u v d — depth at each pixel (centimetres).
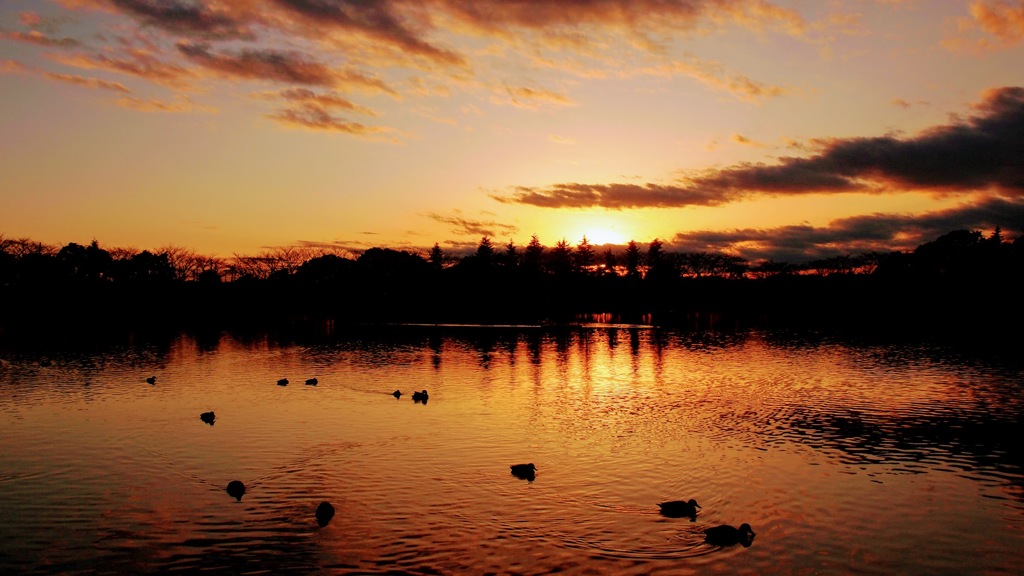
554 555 1962
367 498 2405
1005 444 3159
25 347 7600
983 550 2019
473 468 2766
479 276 17425
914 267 15275
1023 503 2392
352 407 4019
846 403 4197
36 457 2889
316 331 10325
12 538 2052
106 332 9894
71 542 2023
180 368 5847
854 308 15362
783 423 3609
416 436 3284
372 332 10169
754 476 2683
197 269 16262
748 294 18888
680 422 3631
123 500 2369
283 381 4866
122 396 4384
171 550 1975
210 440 3189
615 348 7750
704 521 2220
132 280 14525
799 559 1952
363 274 17350
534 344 8269
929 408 4025
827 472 2739
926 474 2716
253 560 1916
